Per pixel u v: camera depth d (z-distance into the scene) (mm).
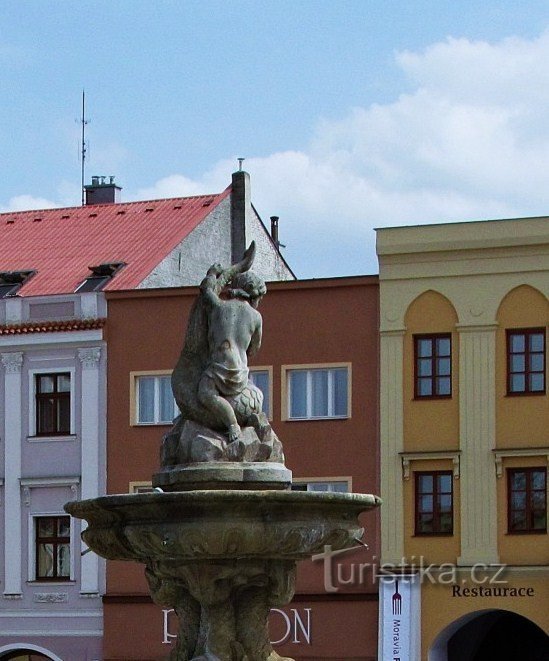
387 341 60406
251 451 24250
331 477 60594
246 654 24484
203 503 23000
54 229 71562
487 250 59625
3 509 64125
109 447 63188
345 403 60781
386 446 60125
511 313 59344
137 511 23484
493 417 59188
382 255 60562
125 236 69562
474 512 59031
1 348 64438
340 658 59562
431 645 58875
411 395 60094
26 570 63594
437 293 60094
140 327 63156
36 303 64375
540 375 58906
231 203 71438
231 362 24469
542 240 59062
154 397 62938
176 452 24422
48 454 63875
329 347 61000
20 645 63438
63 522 63625
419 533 59562
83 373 63719
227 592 24297
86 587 62906
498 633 63500
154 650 61906
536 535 58406
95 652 62688
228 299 25172
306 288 61312
